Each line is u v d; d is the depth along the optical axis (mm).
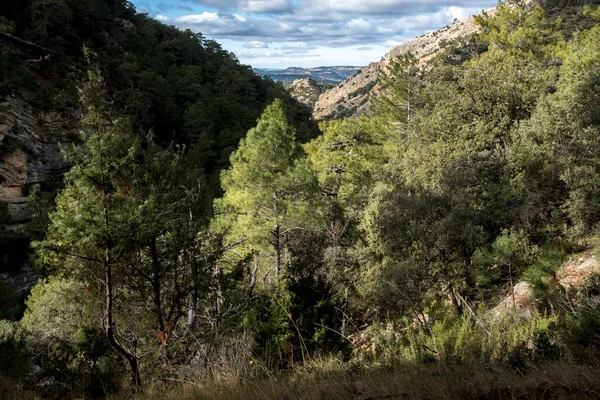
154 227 7988
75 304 9086
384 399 3111
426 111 23812
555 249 10148
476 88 19000
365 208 19938
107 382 7004
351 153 28344
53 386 7031
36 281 36719
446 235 10156
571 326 4352
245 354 5305
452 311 9938
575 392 2619
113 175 7754
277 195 16719
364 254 14977
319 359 5484
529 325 5977
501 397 2793
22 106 47031
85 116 7816
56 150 47656
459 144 17266
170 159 9305
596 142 12000
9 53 51719
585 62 20328
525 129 14391
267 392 3680
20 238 37312
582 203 10875
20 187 43375
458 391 2945
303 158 18531
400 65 36344
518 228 12117
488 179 13562
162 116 70062
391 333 7848
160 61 90062
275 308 7129
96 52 70688
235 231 16141
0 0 58062
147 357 8227
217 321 9570
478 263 10109
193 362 7227
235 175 17266
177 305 9484
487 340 5367
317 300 7477
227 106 82000
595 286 5887
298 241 15672
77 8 73875
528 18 30469
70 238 7234
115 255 7758
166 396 4695
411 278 10203
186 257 9102
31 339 10539
